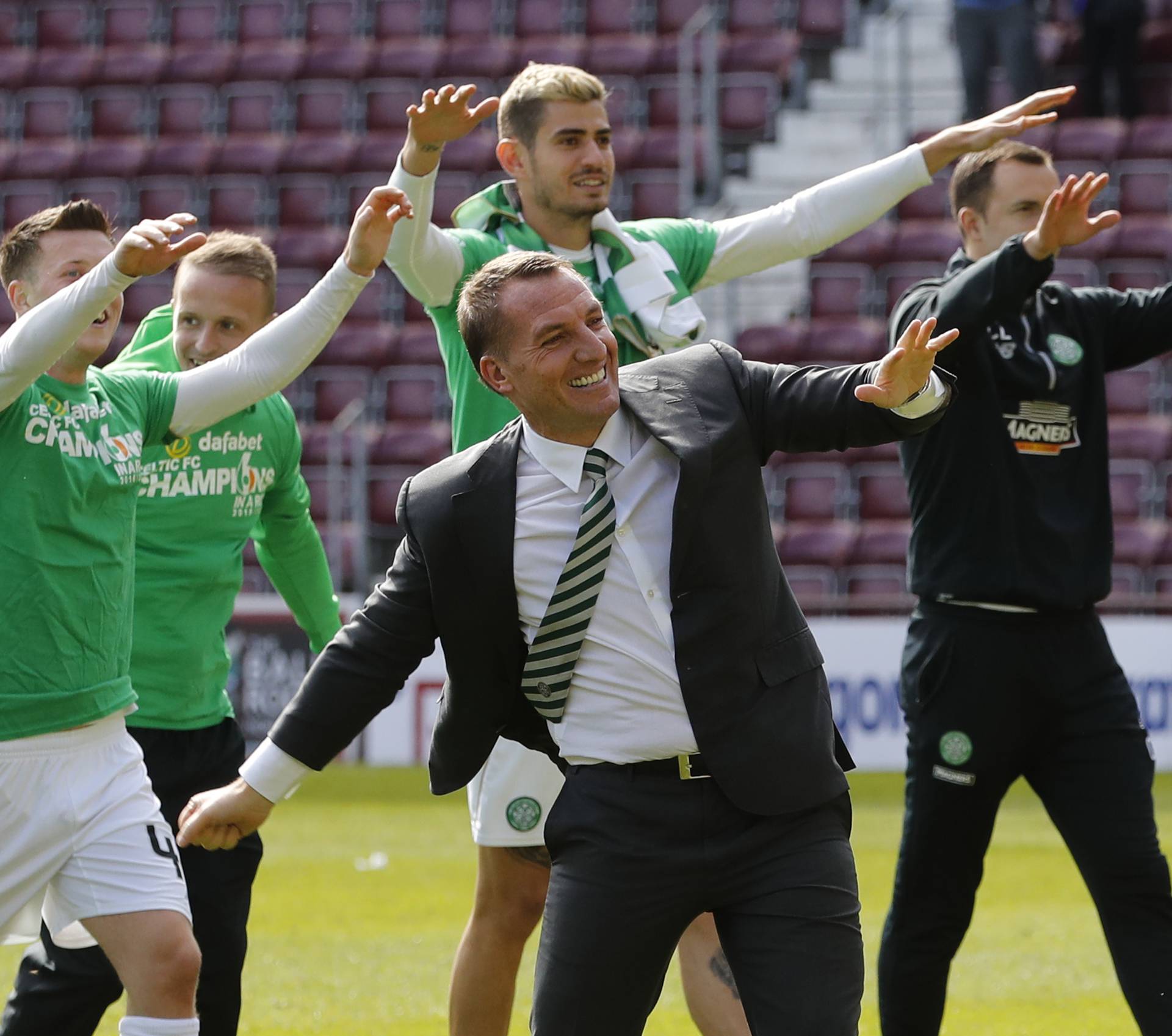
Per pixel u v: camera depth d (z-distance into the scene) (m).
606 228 17.41
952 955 17.48
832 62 71.75
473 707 12.95
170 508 16.58
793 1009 11.48
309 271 68.38
